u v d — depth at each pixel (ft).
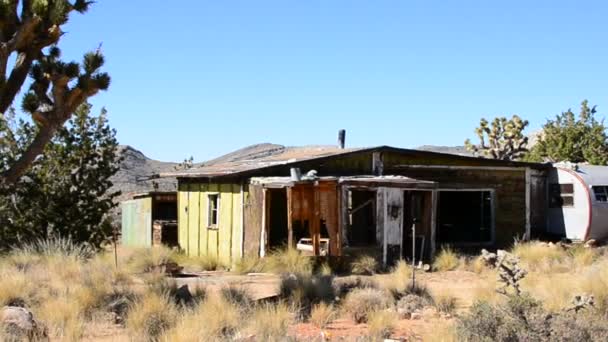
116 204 88.89
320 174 81.66
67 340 36.60
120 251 82.28
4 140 81.76
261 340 35.06
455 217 94.02
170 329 37.06
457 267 73.46
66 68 51.93
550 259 74.02
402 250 78.38
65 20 52.13
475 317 35.81
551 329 33.81
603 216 90.58
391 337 39.58
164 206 103.81
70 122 85.66
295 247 76.07
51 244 69.05
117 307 45.03
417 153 86.89
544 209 95.86
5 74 50.37
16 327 36.58
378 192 75.61
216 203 84.84
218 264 75.97
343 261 72.02
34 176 83.35
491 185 91.30
